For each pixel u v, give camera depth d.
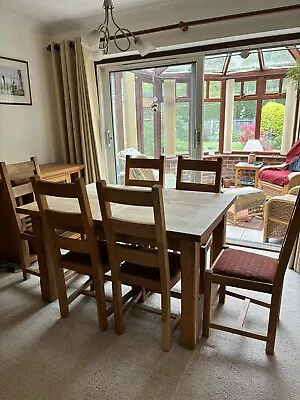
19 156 3.39
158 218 1.51
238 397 1.45
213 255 2.22
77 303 2.27
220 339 1.84
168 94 3.43
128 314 2.12
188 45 3.06
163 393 1.48
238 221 4.07
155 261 1.63
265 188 4.60
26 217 2.67
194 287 1.67
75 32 3.47
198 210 1.91
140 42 2.18
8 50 3.14
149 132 3.68
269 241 3.34
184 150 3.51
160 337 1.88
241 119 6.08
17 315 2.14
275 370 1.61
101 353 1.76
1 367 1.68
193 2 2.82
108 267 1.95
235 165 5.60
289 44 2.76
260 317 2.04
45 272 2.25
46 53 3.59
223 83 5.93
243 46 2.91
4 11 3.01
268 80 5.65
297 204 1.44
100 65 3.64
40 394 1.50
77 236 2.76
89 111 3.55
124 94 3.73
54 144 3.83
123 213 1.91
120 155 3.96
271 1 2.58
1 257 2.98
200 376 1.58
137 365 1.66
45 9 3.00
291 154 4.72
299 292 2.32
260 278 1.63
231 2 2.71
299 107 5.41
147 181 2.74
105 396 1.48
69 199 2.24
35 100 3.51
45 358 1.73
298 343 1.79
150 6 2.96
